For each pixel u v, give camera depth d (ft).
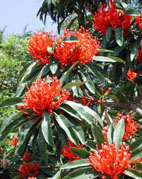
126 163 2.08
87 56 2.70
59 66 2.81
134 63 3.21
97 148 2.17
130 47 3.12
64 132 2.37
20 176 3.55
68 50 2.66
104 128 2.64
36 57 2.77
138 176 2.07
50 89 2.28
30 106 2.30
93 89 2.74
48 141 2.21
